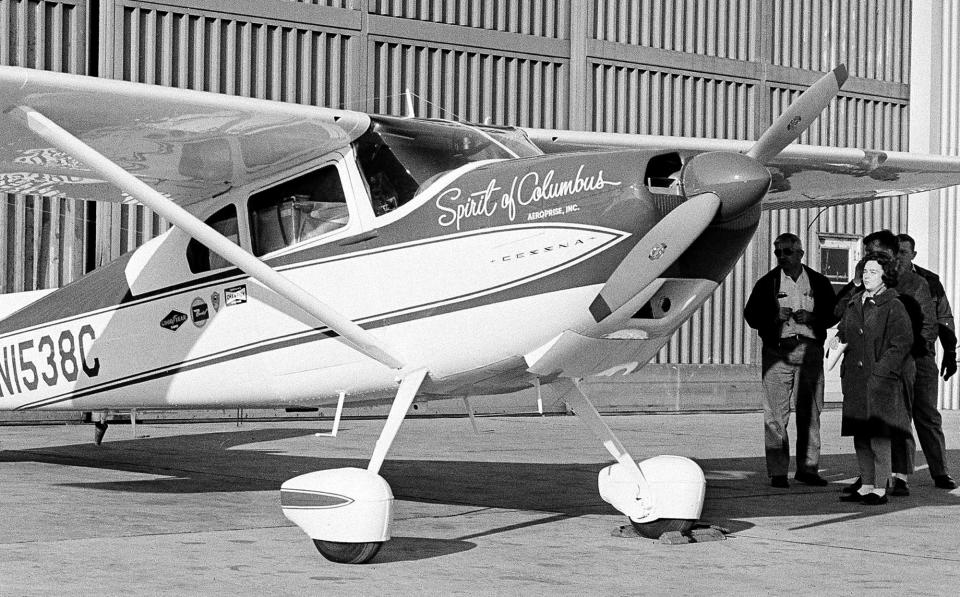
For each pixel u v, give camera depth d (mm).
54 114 5477
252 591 4105
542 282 4852
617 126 14500
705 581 4434
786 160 6941
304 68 12414
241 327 6039
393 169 5422
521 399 13875
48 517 5664
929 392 7367
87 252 11656
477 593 4156
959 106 16828
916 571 4688
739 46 15555
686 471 5332
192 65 11781
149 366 6508
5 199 11188
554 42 14078
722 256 4840
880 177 7418
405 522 5723
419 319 5191
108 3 11281
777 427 7328
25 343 7180
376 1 12852
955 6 16859
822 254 16172
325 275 5535
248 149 5707
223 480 7336
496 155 5465
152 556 4691
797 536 5500
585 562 4770
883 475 6633
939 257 16781
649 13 14758
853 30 16531
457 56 13438
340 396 5699
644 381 14469
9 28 10898
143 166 6133
